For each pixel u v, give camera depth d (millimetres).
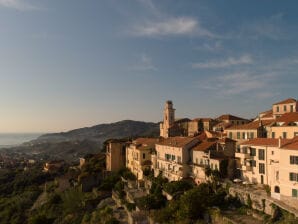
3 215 140250
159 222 68625
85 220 95125
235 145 85688
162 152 106750
